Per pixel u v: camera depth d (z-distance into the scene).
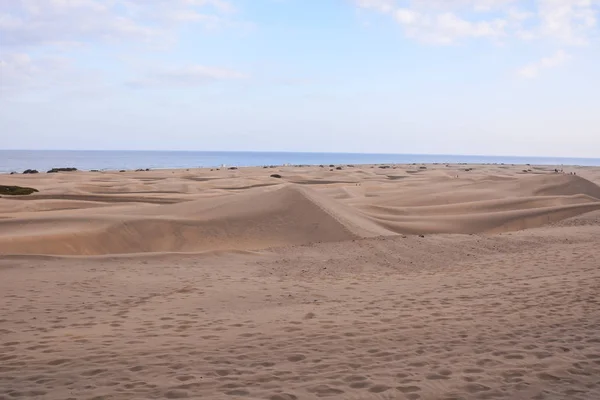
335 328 7.42
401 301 9.66
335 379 5.11
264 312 8.82
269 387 4.90
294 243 19.09
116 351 6.28
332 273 13.63
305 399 4.59
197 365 5.66
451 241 18.36
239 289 11.10
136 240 18.39
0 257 14.37
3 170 104.12
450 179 51.50
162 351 6.27
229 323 7.90
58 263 13.96
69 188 42.62
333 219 20.75
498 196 37.69
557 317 7.85
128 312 8.82
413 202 35.59
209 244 18.84
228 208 21.80
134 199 35.84
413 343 6.52
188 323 7.93
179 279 12.19
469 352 6.06
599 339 6.54
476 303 9.19
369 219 24.33
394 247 17.22
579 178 41.75
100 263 14.16
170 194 39.38
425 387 4.89
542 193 38.81
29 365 5.75
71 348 6.47
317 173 67.06
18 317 8.38
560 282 10.88
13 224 19.28
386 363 5.65
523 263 14.50
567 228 23.53
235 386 4.94
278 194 22.83
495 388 4.87
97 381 5.14
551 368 5.44
